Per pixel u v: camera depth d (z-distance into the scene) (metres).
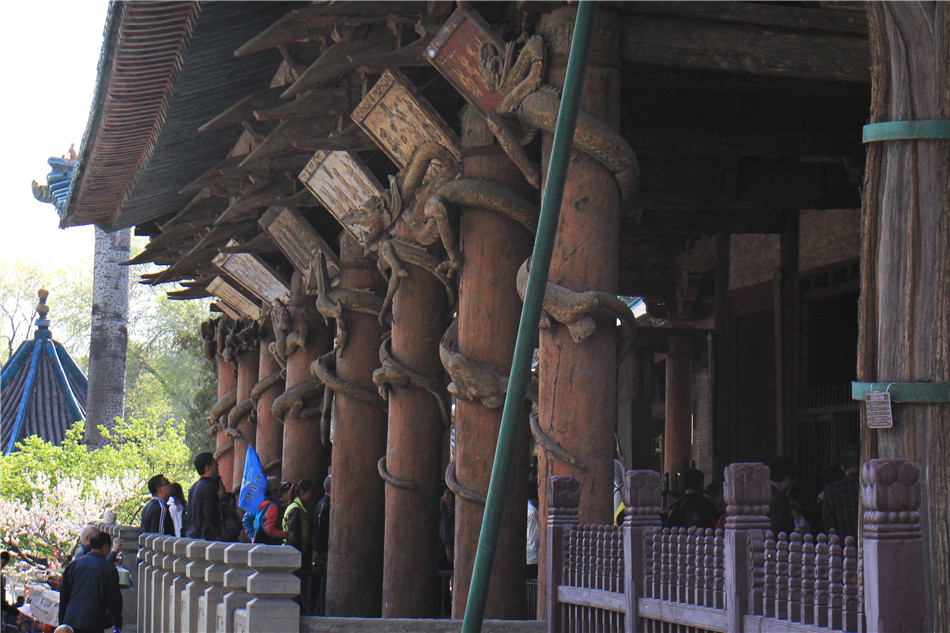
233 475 25.66
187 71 13.80
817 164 16.81
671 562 6.76
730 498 5.87
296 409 20.25
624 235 21.69
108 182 19.38
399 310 13.86
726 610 5.89
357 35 12.28
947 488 5.89
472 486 11.26
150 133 16.25
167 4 11.56
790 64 9.65
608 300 9.31
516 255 11.25
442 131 11.86
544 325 9.52
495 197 11.09
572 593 8.16
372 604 16.33
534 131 9.78
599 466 9.38
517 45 9.79
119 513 26.64
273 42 12.22
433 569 13.88
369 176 14.25
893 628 4.48
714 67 9.57
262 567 8.07
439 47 10.23
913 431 5.98
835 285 17.33
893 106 6.17
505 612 11.17
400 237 13.70
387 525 13.90
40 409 40.12
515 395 4.94
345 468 16.55
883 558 4.51
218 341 26.31
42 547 24.66
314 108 13.75
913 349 6.02
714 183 16.88
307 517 14.52
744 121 14.68
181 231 23.27
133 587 17.14
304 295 20.48
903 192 6.11
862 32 9.66
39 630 20.11
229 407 26.09
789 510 9.84
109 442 33.81
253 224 20.73
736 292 20.33
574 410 9.42
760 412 19.92
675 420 24.95
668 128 14.61
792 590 5.34
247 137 17.25
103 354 34.16
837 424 16.69
